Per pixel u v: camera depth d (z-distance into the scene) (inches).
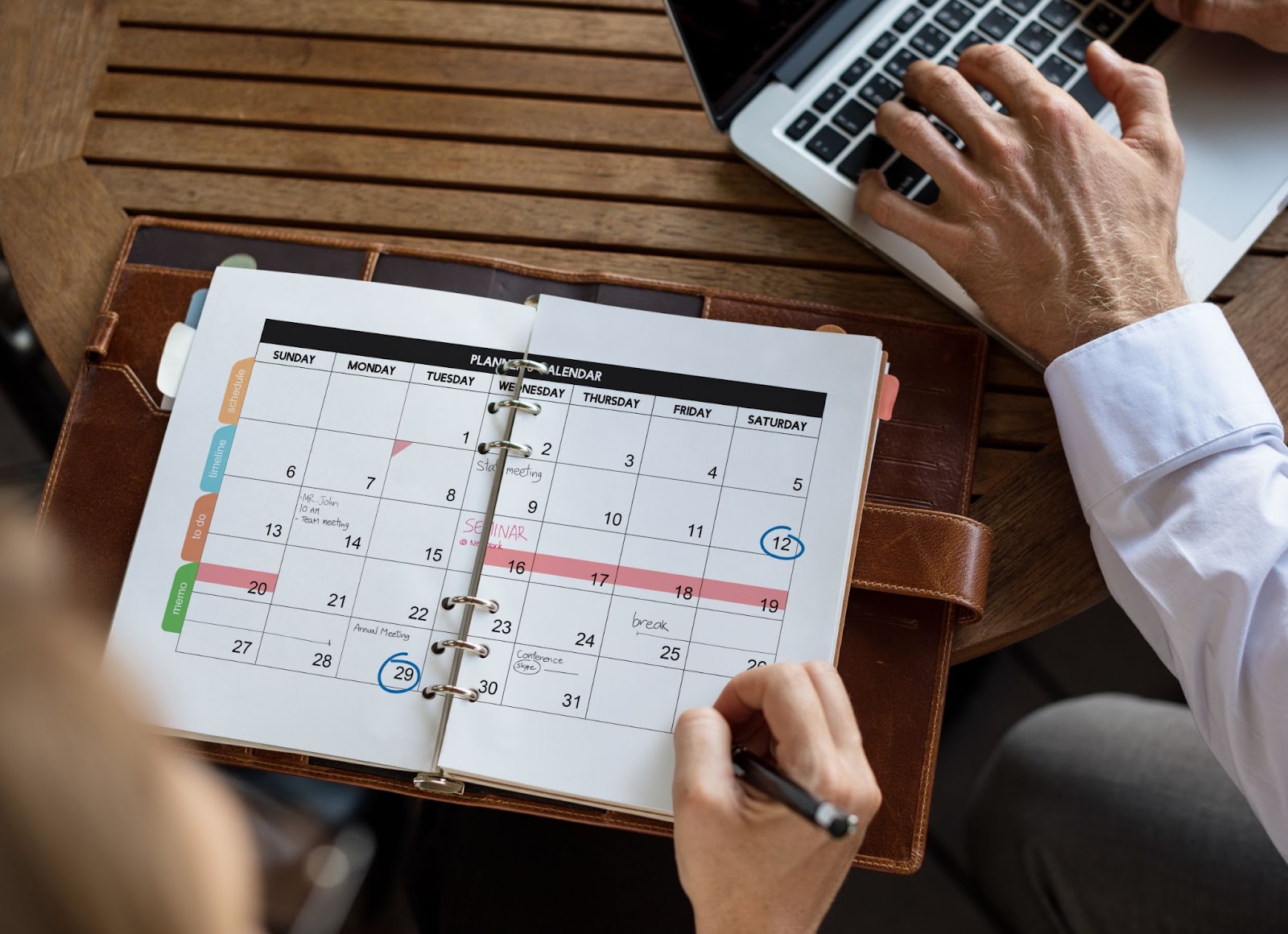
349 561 24.2
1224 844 30.9
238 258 28.0
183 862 9.4
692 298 27.5
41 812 8.5
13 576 9.4
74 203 29.6
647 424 24.4
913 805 24.0
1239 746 23.6
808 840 19.1
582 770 22.6
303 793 31.9
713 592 23.4
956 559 24.1
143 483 26.0
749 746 22.5
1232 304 27.7
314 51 31.3
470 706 23.0
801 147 29.0
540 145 30.4
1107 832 32.0
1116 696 35.8
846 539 23.4
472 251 29.2
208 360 25.5
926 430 26.4
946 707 49.3
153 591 24.2
